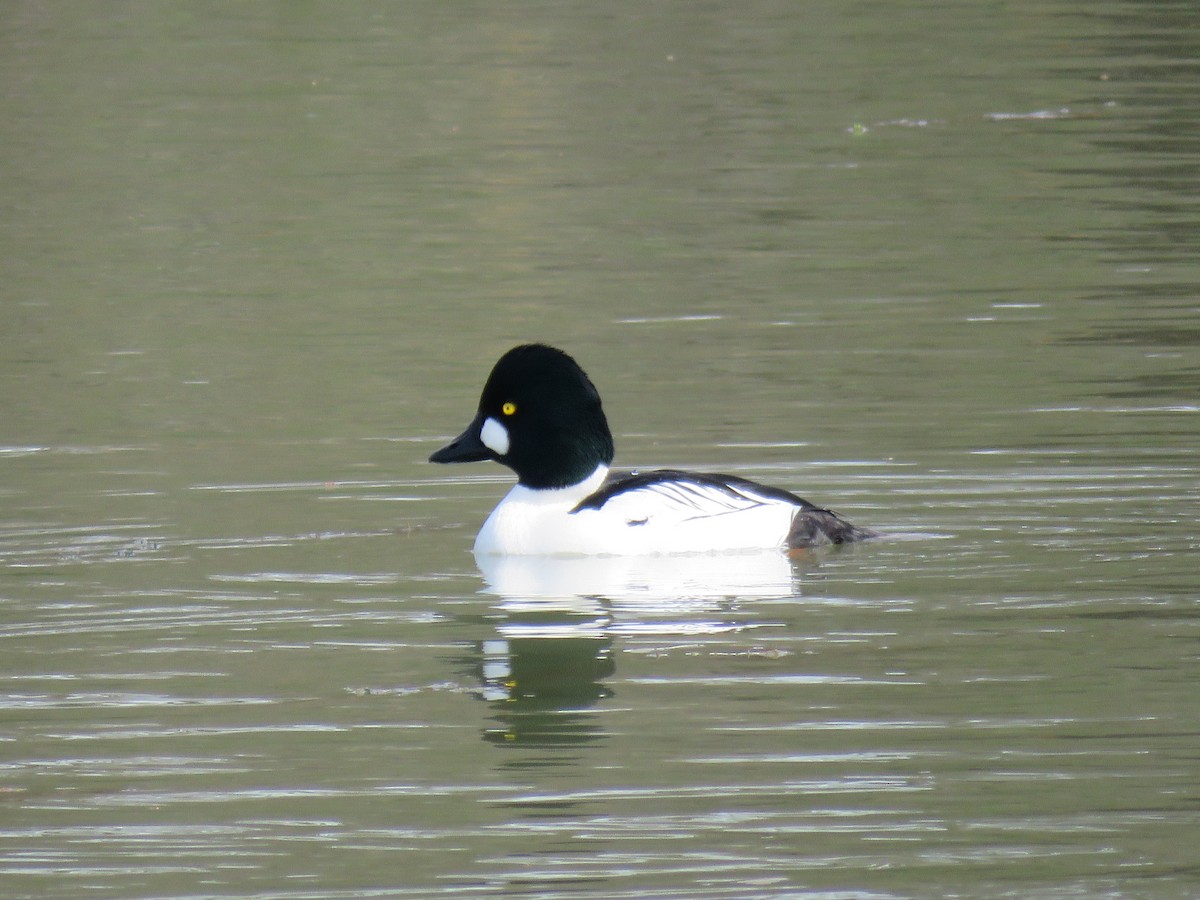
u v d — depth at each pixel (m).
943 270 22.42
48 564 12.72
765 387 17.59
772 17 37.78
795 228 24.77
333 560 12.84
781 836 8.27
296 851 8.21
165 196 26.98
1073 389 17.09
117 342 20.23
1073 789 8.70
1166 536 12.78
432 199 26.61
